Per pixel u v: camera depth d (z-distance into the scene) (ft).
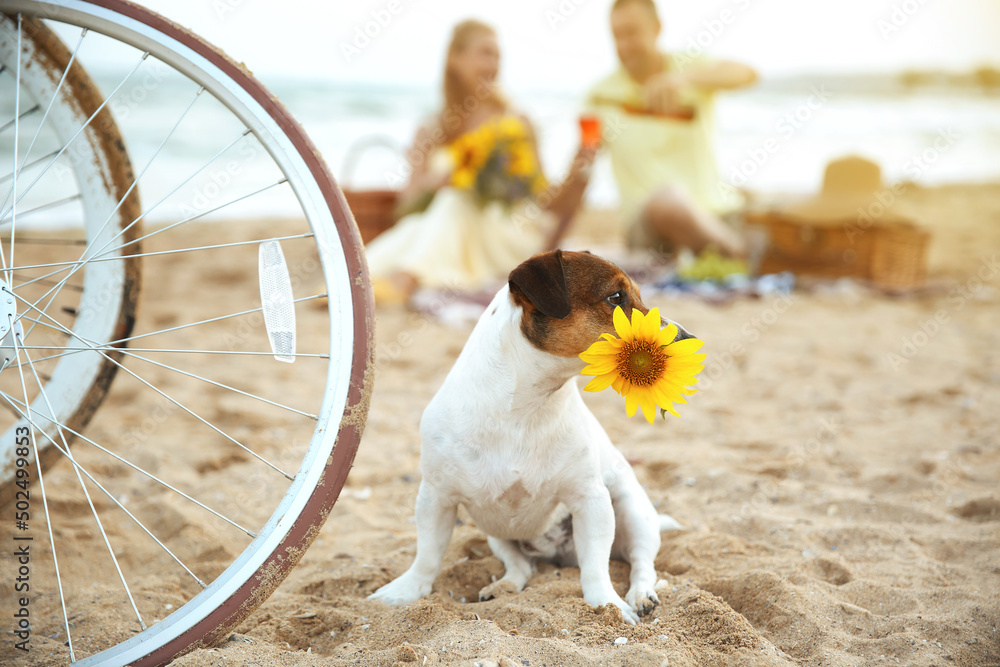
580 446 7.73
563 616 7.36
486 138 25.07
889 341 20.90
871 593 8.28
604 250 29.40
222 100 7.47
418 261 24.68
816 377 17.90
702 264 26.00
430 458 7.78
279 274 7.15
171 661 6.63
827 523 10.34
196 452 13.48
